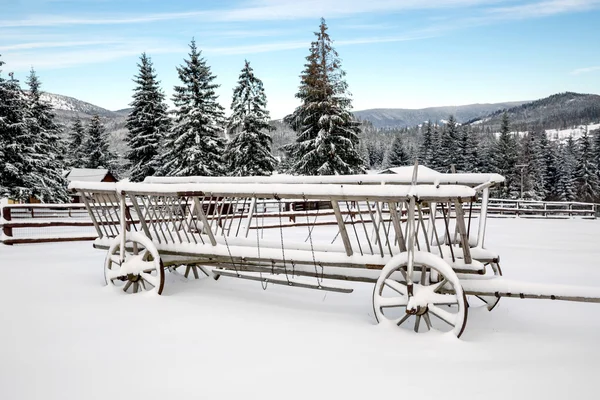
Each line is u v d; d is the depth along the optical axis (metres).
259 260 4.71
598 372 3.05
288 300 5.01
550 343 3.70
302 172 29.27
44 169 29.59
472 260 4.02
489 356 3.38
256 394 2.73
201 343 3.60
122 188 5.13
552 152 65.69
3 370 3.08
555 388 2.79
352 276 4.46
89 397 2.69
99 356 3.32
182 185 4.76
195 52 32.59
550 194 64.69
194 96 31.53
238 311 4.52
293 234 11.73
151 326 4.02
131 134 38.16
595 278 6.55
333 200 4.07
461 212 3.70
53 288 5.41
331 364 3.19
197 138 29.91
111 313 4.40
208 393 2.74
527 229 15.52
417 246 4.07
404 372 3.04
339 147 28.48
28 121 30.53
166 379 2.93
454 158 60.94
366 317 4.41
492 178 4.63
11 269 6.71
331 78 29.09
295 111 30.38
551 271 7.10
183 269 6.48
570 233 13.96
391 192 3.79
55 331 3.88
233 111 32.97
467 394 2.72
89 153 54.19
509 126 59.00
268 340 3.68
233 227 11.45
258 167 31.91
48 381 2.91
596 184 61.62
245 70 32.53
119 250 5.61
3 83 28.50
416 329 3.97
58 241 10.33
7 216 10.22
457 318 3.71
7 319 4.20
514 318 4.47
